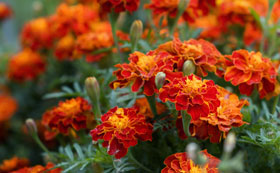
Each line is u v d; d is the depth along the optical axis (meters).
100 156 0.57
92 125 0.63
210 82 0.54
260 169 0.58
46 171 0.58
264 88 0.59
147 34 0.70
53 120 0.63
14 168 0.69
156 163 0.60
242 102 0.57
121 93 0.64
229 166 0.46
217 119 0.55
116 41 0.66
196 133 0.55
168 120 0.58
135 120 0.55
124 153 0.54
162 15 0.68
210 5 0.71
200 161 0.48
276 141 0.56
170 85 0.54
